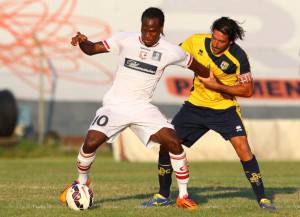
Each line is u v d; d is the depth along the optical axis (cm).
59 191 3197
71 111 8056
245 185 3631
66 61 8088
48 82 8075
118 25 8131
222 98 2653
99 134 2459
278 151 6488
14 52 8081
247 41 8300
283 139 6519
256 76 8269
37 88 8075
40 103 7756
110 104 2502
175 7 8138
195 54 2641
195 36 2672
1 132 7150
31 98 8075
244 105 8225
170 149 2525
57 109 8050
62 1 8112
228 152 6331
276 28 8300
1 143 7188
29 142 7556
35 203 2719
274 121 6531
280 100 8269
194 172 5050
